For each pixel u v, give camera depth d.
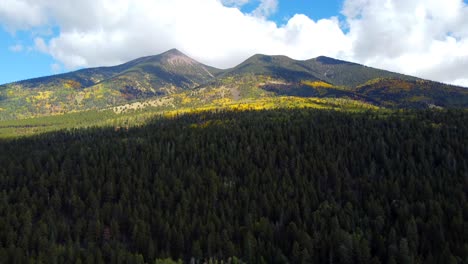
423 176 144.38
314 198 140.50
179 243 119.06
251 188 152.25
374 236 113.69
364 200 140.12
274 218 135.25
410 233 109.88
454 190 132.62
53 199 147.12
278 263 107.69
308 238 111.19
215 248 116.75
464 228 109.56
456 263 92.38
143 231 124.31
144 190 153.50
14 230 127.19
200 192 152.00
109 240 125.56
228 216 134.38
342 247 105.38
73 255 110.06
